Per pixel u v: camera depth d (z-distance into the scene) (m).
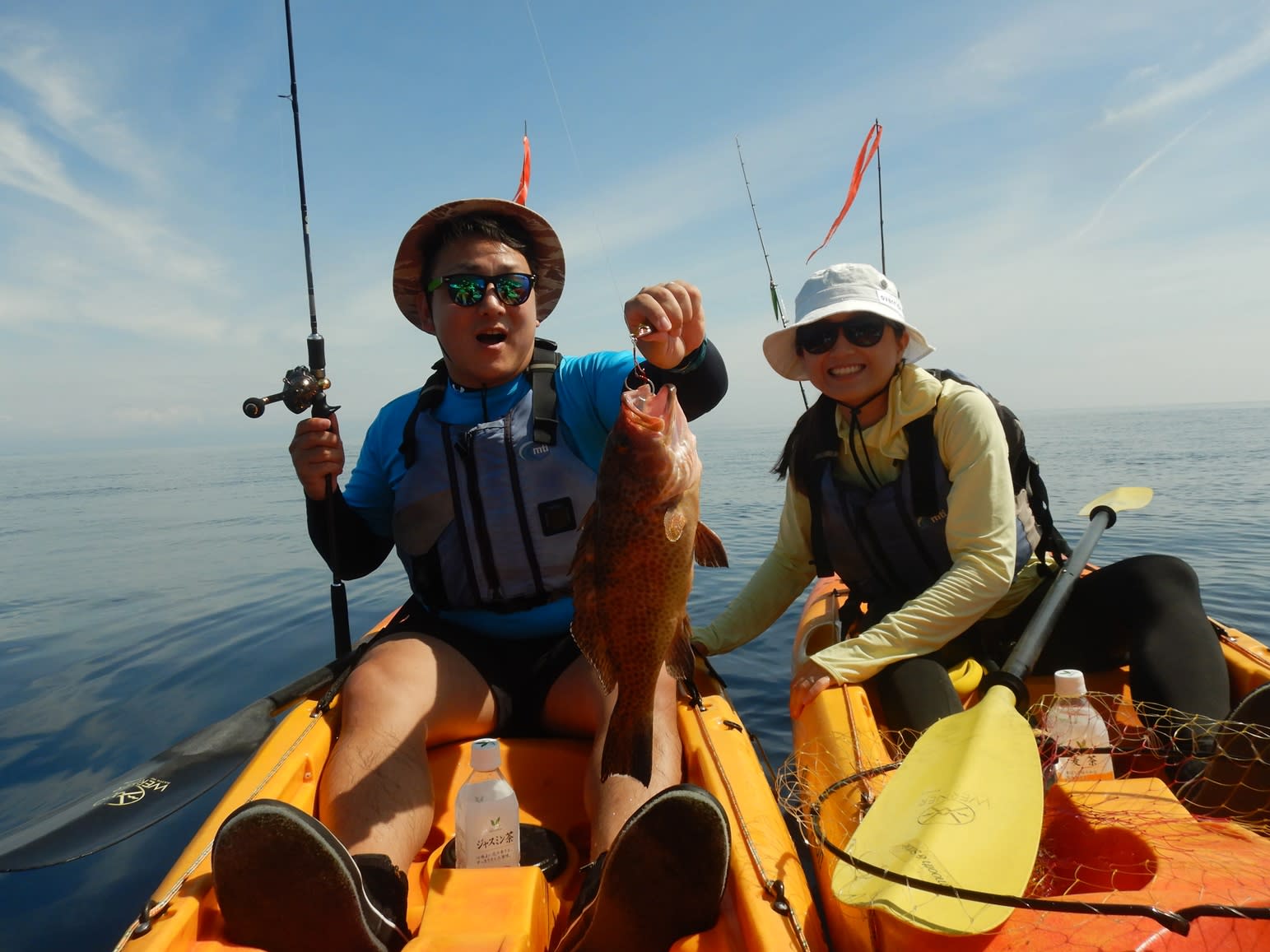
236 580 8.00
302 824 1.39
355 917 1.47
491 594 2.47
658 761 1.97
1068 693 2.12
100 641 5.86
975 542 2.53
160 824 3.09
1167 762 2.18
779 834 1.79
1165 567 2.46
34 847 1.89
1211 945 1.29
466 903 1.55
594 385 2.49
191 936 1.50
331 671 2.55
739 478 18.28
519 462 2.43
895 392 2.74
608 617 1.73
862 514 2.82
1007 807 1.62
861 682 2.46
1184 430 37.69
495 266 2.38
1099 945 1.30
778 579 3.14
